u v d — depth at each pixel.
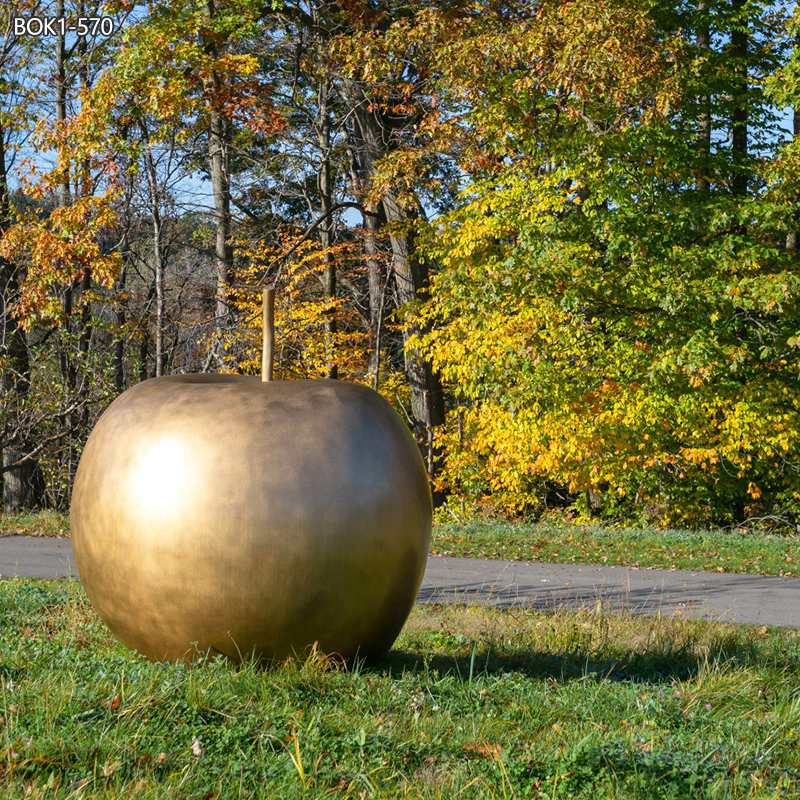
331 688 5.71
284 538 5.82
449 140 21.53
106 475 6.08
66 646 6.88
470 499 25.30
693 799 4.23
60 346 23.23
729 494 22.80
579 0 18.16
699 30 22.34
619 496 24.77
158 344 24.94
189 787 4.00
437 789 4.08
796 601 11.50
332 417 6.11
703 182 21.98
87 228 22.92
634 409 19.50
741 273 19.73
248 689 5.47
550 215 19.89
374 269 26.53
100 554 6.08
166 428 6.02
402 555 6.20
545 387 20.20
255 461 5.87
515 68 20.36
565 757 4.54
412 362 25.83
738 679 6.78
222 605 5.85
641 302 19.70
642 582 12.80
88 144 22.30
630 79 17.95
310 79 26.12
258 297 25.69
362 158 26.64
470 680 6.15
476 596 11.46
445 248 21.59
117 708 4.90
